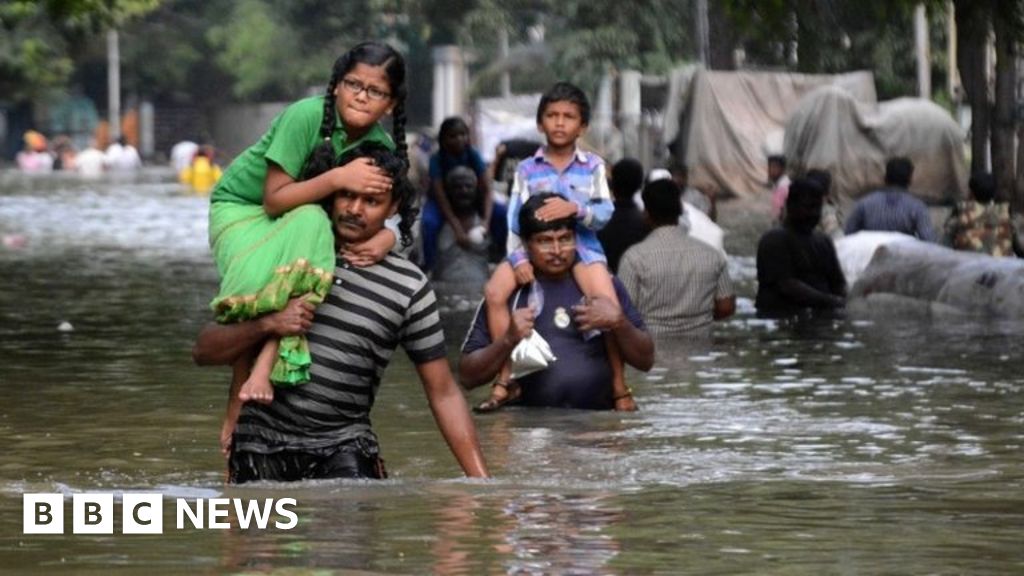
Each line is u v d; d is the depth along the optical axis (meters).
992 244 21.45
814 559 6.75
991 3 23.42
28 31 83.00
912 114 41.62
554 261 12.05
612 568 6.55
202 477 9.27
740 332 16.94
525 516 7.62
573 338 12.12
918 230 22.72
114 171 86.94
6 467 9.61
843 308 19.19
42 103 96.00
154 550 6.85
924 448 10.26
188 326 17.83
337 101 8.38
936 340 16.23
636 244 17.03
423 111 90.44
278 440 8.41
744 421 11.45
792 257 19.17
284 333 8.28
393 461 9.84
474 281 23.11
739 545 7.01
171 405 12.14
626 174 18.53
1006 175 28.33
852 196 41.47
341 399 8.42
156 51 98.69
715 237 23.64
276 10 90.75
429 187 23.44
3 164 98.12
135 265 27.25
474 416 11.73
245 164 8.51
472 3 70.56
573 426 11.25
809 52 24.22
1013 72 28.19
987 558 6.79
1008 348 15.55
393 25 88.88
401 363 14.62
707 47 50.16
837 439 10.65
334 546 6.92
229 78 103.19
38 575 6.39
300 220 8.29
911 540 7.12
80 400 12.39
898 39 52.66
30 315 19.06
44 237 35.09
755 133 45.03
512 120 57.38
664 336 16.36
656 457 9.92
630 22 62.03
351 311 8.40
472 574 6.41
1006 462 9.66
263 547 6.89
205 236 35.59
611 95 63.00
